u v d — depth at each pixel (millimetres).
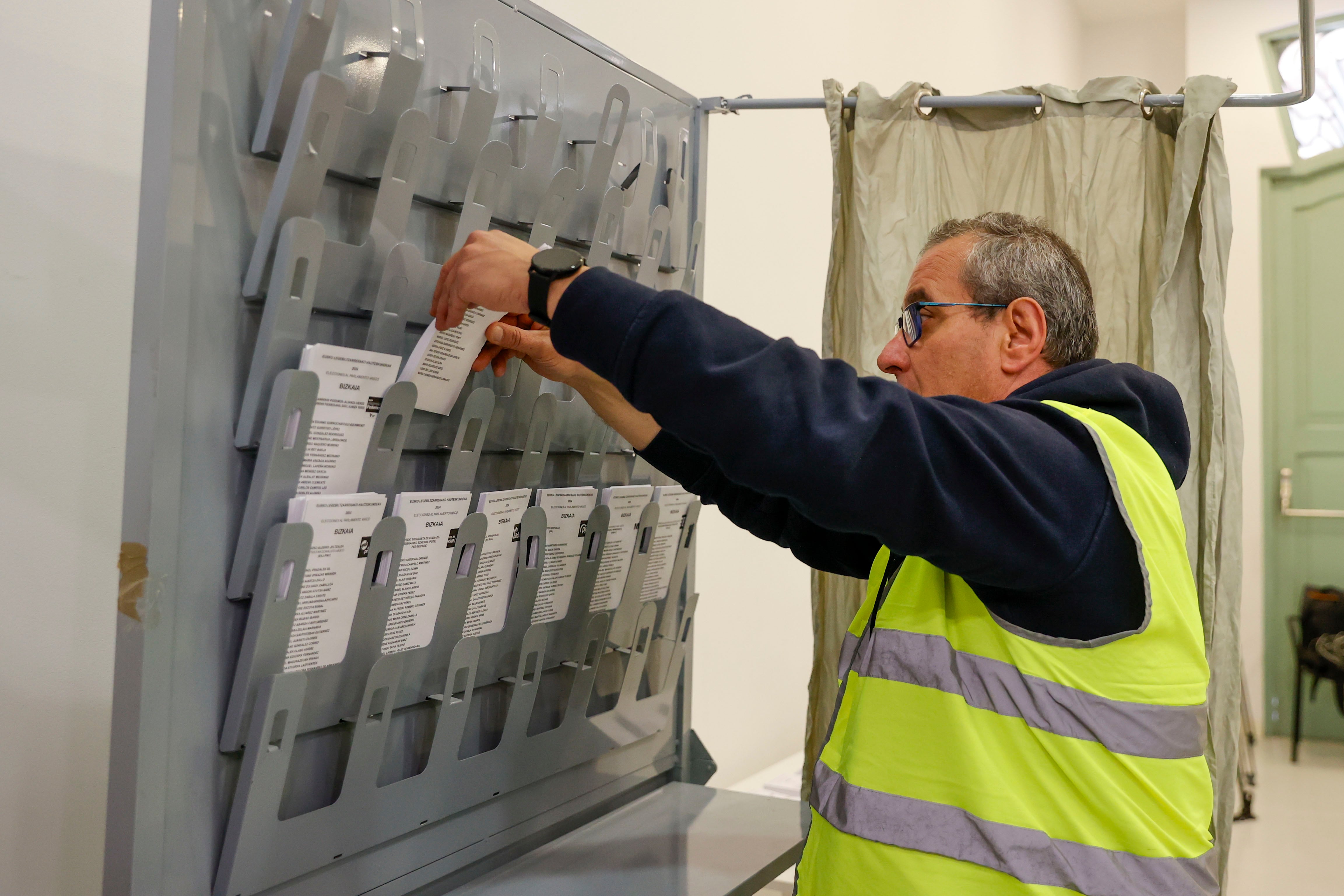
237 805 750
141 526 687
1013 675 825
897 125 1403
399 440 851
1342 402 4254
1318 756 4176
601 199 1094
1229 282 4371
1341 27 4215
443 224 927
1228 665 1302
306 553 756
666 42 1927
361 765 849
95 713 1084
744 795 1356
